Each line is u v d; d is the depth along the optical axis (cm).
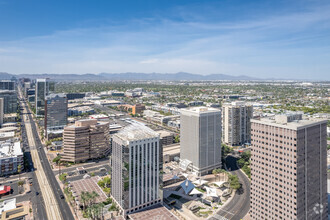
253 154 18300
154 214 18850
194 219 19300
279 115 16800
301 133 15612
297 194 15562
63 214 19625
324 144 17712
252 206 18538
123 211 18900
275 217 16850
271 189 17050
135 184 19162
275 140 16588
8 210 18538
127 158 18550
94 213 17738
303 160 15862
